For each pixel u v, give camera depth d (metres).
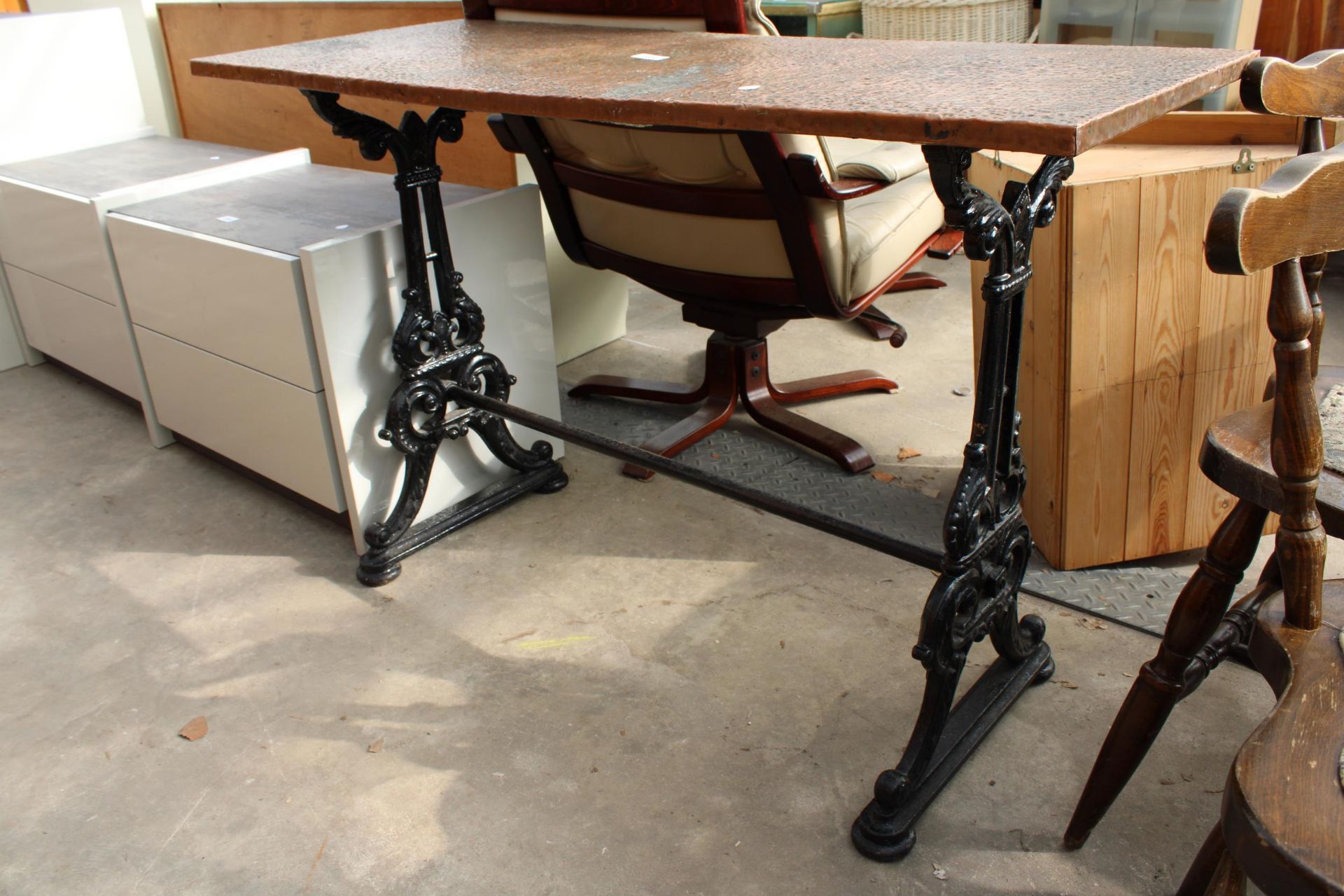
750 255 1.97
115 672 1.80
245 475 2.42
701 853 1.41
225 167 2.47
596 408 2.65
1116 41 2.83
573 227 2.26
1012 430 1.40
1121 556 1.92
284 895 1.37
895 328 2.90
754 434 2.48
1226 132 1.75
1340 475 1.13
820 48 1.51
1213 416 1.81
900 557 1.52
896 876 1.36
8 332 3.01
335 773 1.57
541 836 1.44
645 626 1.86
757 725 1.62
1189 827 1.41
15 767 1.60
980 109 1.02
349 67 1.62
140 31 3.39
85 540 2.19
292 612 1.94
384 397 2.04
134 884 1.40
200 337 2.18
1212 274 1.70
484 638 1.85
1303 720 0.93
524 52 1.66
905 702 1.65
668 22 1.81
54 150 2.91
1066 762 1.53
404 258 1.99
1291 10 2.77
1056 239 1.67
